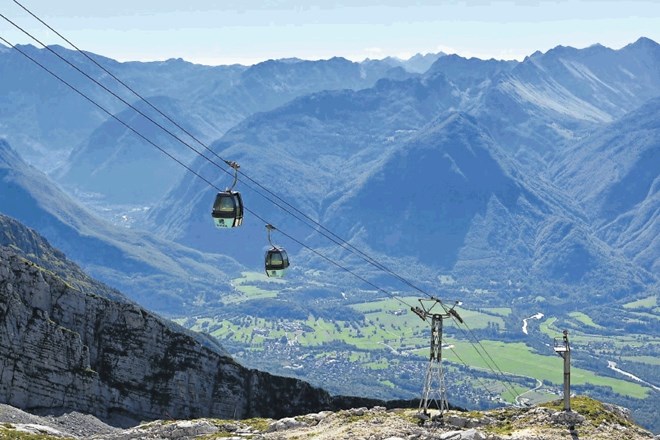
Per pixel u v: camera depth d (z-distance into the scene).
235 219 107.44
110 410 199.38
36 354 193.50
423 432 118.88
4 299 194.88
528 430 118.94
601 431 119.31
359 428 121.94
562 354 127.69
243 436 130.62
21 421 173.00
